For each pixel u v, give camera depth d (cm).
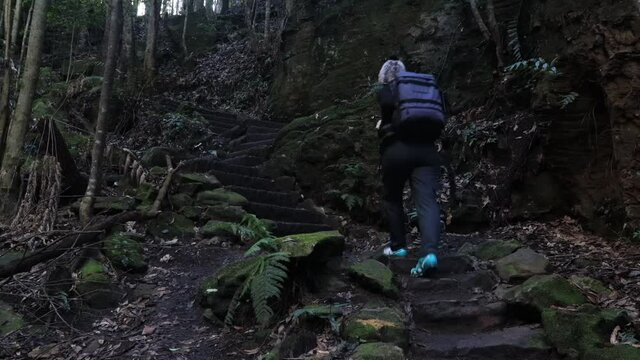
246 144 826
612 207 461
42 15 519
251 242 489
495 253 404
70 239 417
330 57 917
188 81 1321
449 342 306
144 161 651
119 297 379
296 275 350
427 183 367
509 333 309
